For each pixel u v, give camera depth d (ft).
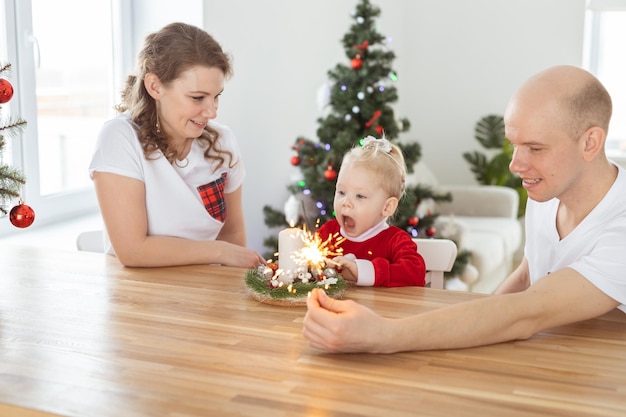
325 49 15.08
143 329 4.29
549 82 4.32
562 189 4.49
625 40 18.80
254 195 13.01
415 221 12.66
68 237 9.00
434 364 3.82
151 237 5.87
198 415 3.20
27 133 8.99
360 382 3.57
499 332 4.10
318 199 12.78
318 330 3.88
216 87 5.83
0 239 8.72
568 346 4.12
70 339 4.12
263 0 12.59
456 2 18.98
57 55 9.64
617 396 3.46
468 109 19.25
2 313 4.58
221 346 4.02
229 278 5.45
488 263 13.79
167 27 5.90
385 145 6.02
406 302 4.91
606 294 4.27
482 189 16.63
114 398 3.37
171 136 6.13
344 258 5.37
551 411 3.29
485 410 3.28
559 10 18.34
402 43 19.45
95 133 10.62
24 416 3.28
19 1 8.77
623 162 18.16
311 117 14.83
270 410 3.25
